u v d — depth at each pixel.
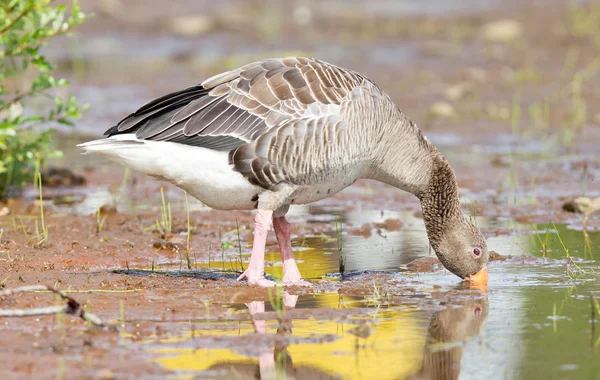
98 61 33.62
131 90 28.69
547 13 38.81
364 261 13.67
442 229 12.81
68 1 39.50
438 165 13.02
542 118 24.31
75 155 21.59
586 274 12.72
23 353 9.18
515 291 11.95
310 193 12.36
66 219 15.53
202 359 9.23
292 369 9.11
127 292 11.51
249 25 38.56
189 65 32.12
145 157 11.74
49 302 10.88
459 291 11.97
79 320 10.27
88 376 8.57
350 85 12.35
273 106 11.89
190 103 11.89
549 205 17.03
